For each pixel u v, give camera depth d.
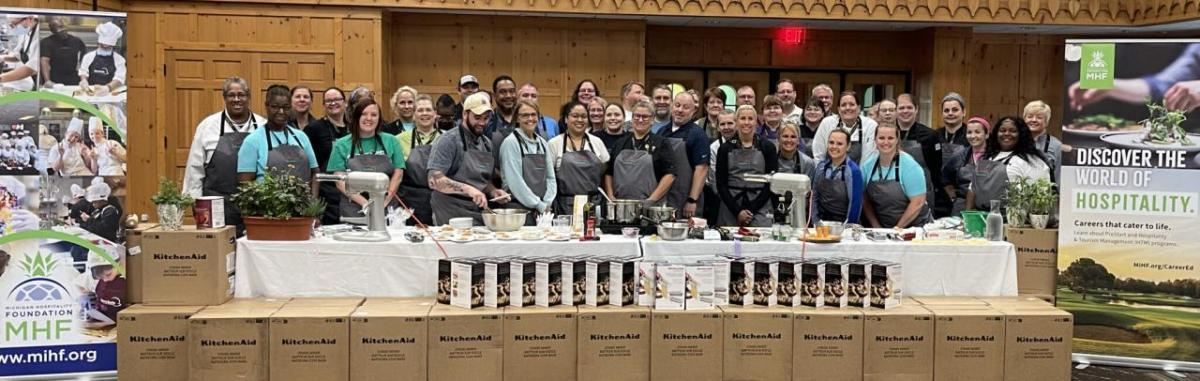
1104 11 8.63
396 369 3.74
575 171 5.16
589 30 8.98
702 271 3.88
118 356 3.79
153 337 3.79
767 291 3.97
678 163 5.50
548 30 8.94
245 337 3.70
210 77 8.02
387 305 3.94
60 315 4.05
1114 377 4.42
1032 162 5.13
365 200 5.01
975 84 9.80
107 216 4.08
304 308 3.86
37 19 3.94
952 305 4.08
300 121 5.75
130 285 4.14
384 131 5.61
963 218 4.75
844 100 6.15
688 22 9.09
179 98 8.00
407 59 8.80
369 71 8.20
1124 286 4.54
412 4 8.14
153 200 4.03
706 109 6.52
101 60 4.04
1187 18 7.83
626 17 8.67
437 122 5.81
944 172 5.90
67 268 4.05
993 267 4.37
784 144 5.47
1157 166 4.45
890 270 3.95
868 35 9.81
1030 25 8.77
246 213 4.11
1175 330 4.48
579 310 3.86
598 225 4.50
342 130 5.61
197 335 3.68
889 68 9.84
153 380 3.81
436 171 4.93
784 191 4.50
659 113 5.98
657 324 3.85
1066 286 4.59
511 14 8.66
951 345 3.88
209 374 3.69
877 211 5.18
